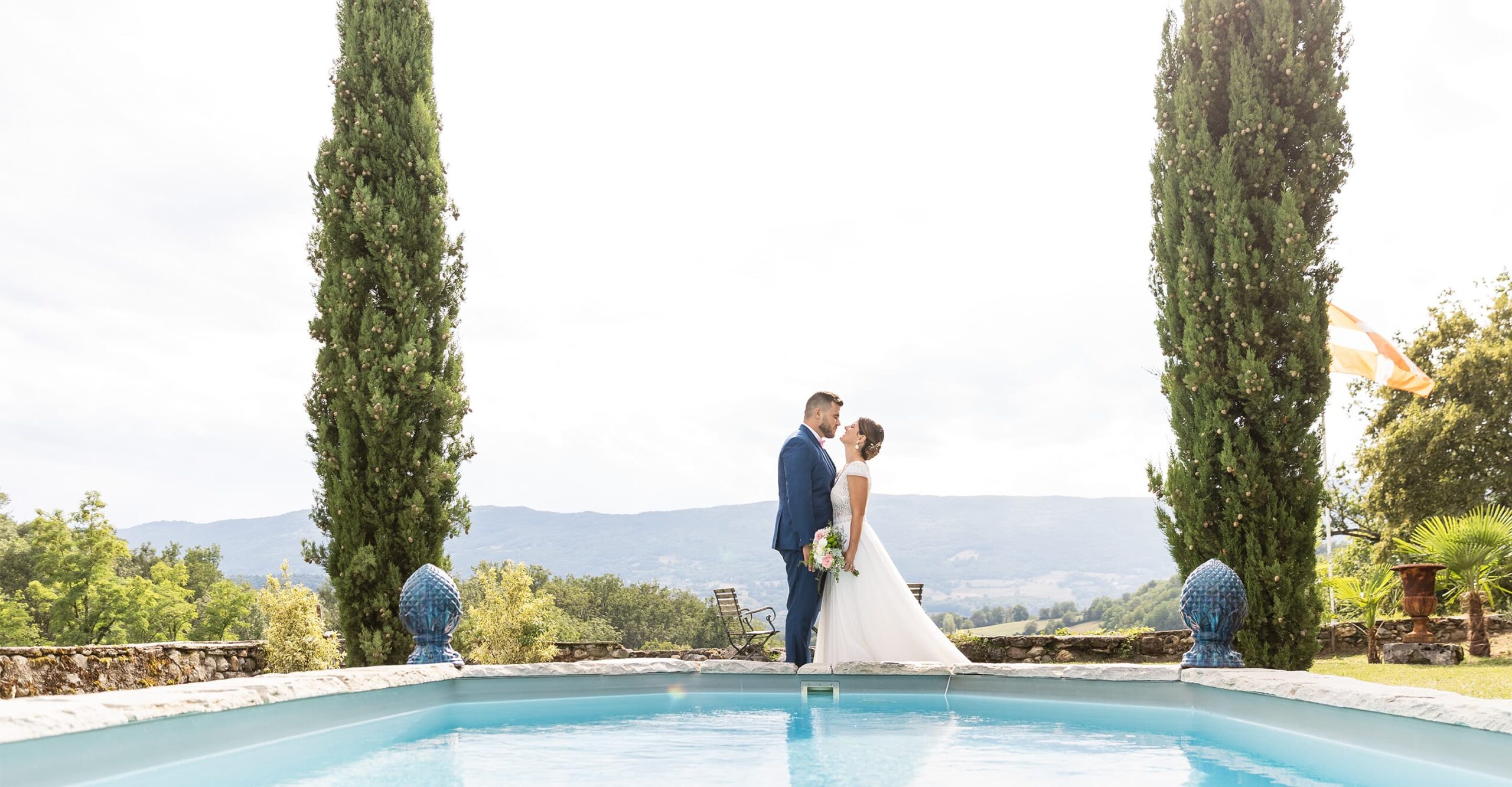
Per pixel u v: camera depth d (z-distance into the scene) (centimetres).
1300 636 771
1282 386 805
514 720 524
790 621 703
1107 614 10888
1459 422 2220
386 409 929
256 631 5981
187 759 367
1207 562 588
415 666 583
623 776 345
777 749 410
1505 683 723
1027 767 360
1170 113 889
